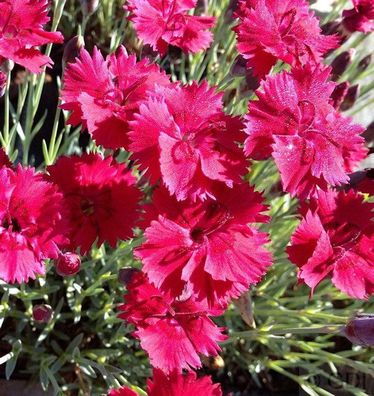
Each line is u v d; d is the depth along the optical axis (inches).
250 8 9.9
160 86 8.7
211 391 8.1
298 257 8.8
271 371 13.3
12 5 9.1
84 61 9.0
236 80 12.7
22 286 10.7
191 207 8.4
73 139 12.9
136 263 11.8
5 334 11.8
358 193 9.3
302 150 8.5
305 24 10.0
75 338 11.7
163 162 7.9
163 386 8.1
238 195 8.5
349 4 16.7
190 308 8.8
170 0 10.2
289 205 13.1
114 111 8.6
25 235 7.9
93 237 8.8
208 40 10.7
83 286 12.2
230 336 11.7
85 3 10.6
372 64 15.4
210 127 8.4
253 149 8.4
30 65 9.1
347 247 9.0
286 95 8.6
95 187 8.9
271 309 12.5
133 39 13.4
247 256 8.4
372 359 13.7
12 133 11.5
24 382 11.7
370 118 15.6
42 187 8.0
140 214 8.7
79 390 11.8
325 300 13.2
